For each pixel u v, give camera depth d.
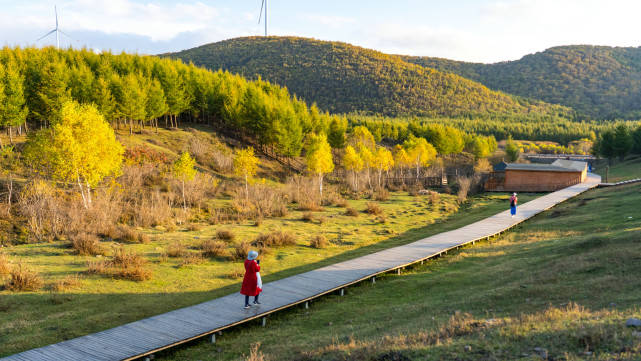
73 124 30.55
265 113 71.12
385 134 127.25
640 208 23.61
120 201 32.91
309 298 13.25
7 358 8.35
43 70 52.97
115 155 32.56
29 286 12.86
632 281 9.72
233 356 8.85
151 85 67.00
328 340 8.80
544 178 55.50
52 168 32.75
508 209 36.53
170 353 9.38
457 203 45.78
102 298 12.73
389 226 31.28
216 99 80.25
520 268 14.27
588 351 5.75
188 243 21.83
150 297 13.20
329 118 102.19
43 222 26.39
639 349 5.45
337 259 20.09
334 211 38.03
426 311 10.65
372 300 13.34
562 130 184.25
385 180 63.34
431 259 19.55
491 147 136.25
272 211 35.69
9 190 30.28
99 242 21.22
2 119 44.25
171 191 38.12
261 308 12.13
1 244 23.50
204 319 11.12
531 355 5.89
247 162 42.22
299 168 72.19
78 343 9.29
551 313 7.77
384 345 7.30
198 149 59.38
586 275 11.24
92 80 60.97
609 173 75.62
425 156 78.06
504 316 8.67
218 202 38.75
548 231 22.88
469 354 6.25
